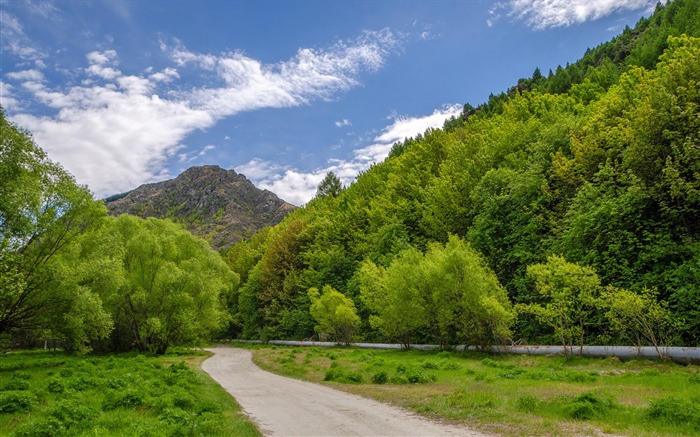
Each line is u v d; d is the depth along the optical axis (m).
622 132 32.59
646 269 27.08
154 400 13.30
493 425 10.48
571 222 31.78
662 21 83.88
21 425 9.86
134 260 43.56
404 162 79.69
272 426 11.47
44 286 25.72
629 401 12.11
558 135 45.69
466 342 32.38
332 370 23.47
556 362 23.36
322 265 69.38
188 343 48.19
